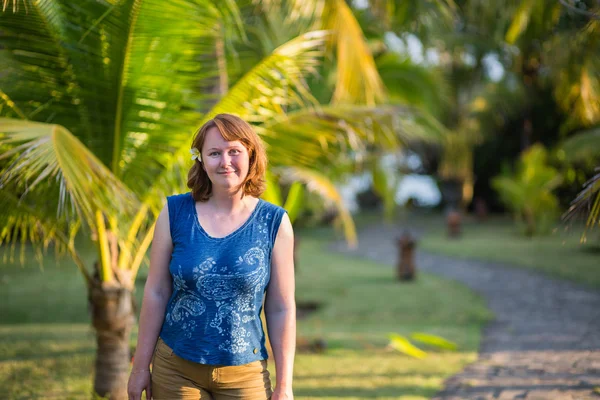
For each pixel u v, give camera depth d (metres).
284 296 2.41
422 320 9.95
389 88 10.92
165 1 3.85
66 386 5.32
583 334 7.72
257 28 7.50
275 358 2.38
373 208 38.97
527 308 10.32
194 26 4.06
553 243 19.70
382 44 11.18
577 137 13.28
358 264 18.95
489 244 21.09
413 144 28.67
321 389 5.50
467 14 10.30
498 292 12.29
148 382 2.38
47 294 11.73
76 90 4.25
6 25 3.99
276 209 2.42
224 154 2.34
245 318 2.32
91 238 4.58
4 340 7.44
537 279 13.58
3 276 13.54
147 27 3.99
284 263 2.40
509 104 22.83
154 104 4.39
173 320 2.33
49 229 4.47
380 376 6.04
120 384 4.67
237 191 2.39
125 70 4.18
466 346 7.58
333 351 7.45
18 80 4.18
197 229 2.36
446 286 13.53
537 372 5.79
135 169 4.59
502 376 5.76
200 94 4.54
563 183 19.70
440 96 11.66
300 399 5.09
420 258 19.55
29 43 4.07
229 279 2.29
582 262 15.23
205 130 2.38
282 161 5.21
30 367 6.04
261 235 2.36
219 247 2.32
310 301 12.10
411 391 5.38
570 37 7.75
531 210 22.38
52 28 4.02
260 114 4.82
